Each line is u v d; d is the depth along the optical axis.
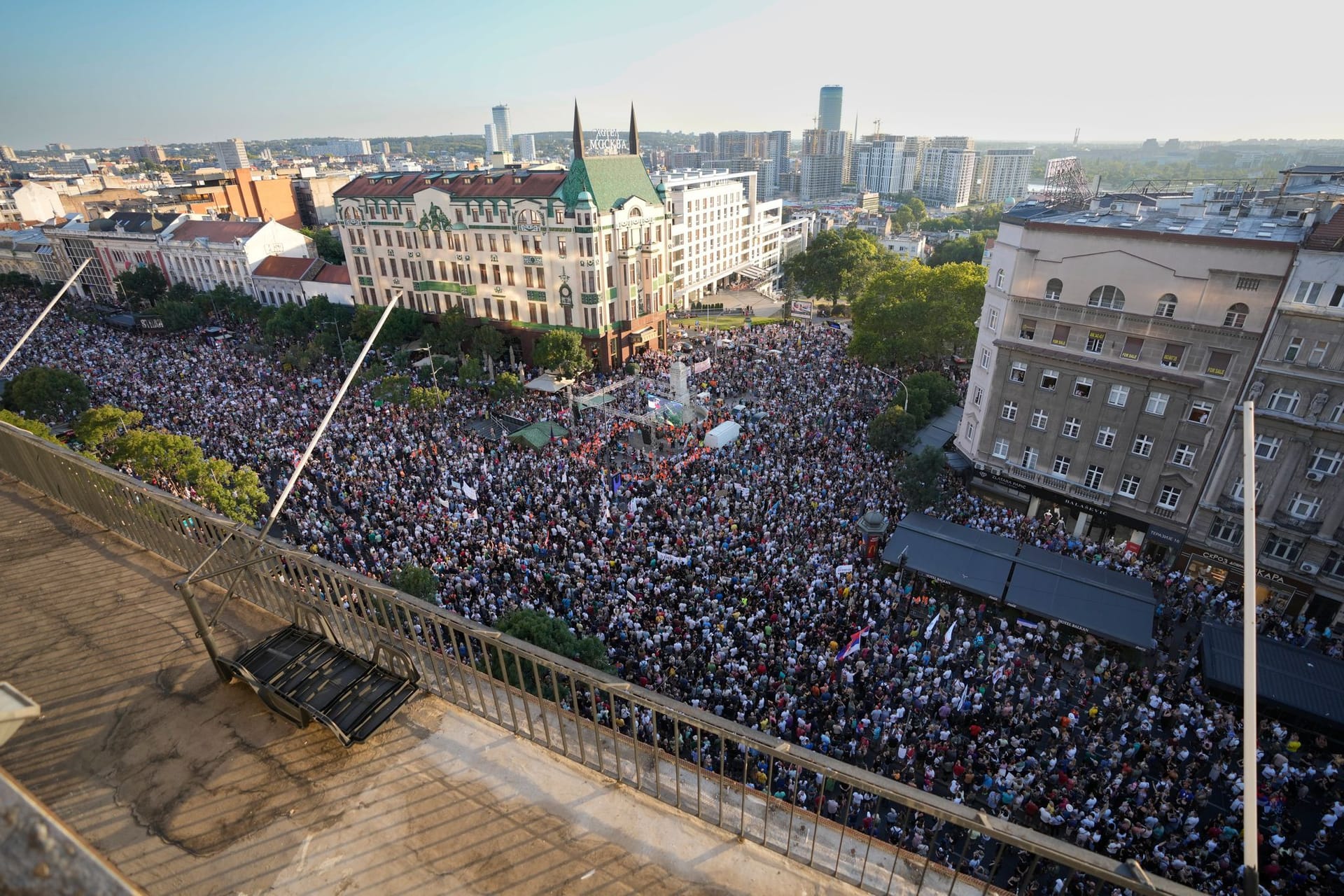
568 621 28.44
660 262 77.50
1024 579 30.97
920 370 65.56
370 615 9.12
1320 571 31.31
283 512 39.59
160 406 56.28
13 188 160.75
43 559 11.91
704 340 82.88
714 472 43.09
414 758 7.91
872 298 65.75
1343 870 19.84
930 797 6.18
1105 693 27.06
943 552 32.97
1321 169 38.09
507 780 7.65
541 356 63.19
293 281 93.00
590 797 7.46
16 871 2.28
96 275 114.06
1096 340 36.12
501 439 49.69
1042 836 5.75
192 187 144.62
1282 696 24.98
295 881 6.56
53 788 7.56
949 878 6.61
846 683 25.73
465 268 75.44
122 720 8.47
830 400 56.38
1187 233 32.22
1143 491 36.16
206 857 6.80
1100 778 22.05
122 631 10.11
